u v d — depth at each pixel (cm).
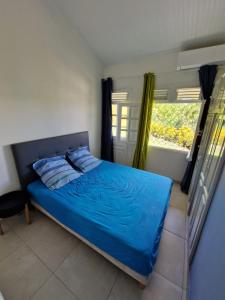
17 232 185
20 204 183
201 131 254
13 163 204
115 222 142
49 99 237
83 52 283
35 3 193
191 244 158
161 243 178
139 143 333
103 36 263
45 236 180
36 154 225
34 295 125
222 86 168
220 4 176
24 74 198
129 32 243
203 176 177
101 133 384
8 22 171
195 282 114
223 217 87
